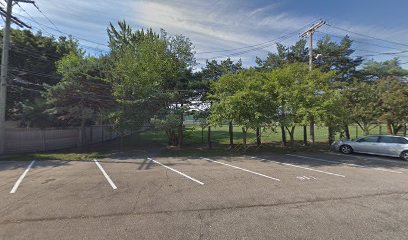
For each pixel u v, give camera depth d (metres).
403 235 3.92
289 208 5.17
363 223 4.40
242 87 13.25
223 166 10.05
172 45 16.98
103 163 10.73
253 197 5.91
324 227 4.23
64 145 16.66
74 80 14.52
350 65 20.11
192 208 5.14
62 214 4.74
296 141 21.03
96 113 15.80
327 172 8.91
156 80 15.79
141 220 4.49
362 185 7.10
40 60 20.31
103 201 5.54
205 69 17.42
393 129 16.33
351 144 13.91
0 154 12.97
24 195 5.96
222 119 13.38
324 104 11.99
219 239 3.78
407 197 5.99
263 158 12.34
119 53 17.30
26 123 17.75
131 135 25.89
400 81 15.08
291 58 20.20
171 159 11.91
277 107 13.21
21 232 3.95
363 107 14.84
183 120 16.59
